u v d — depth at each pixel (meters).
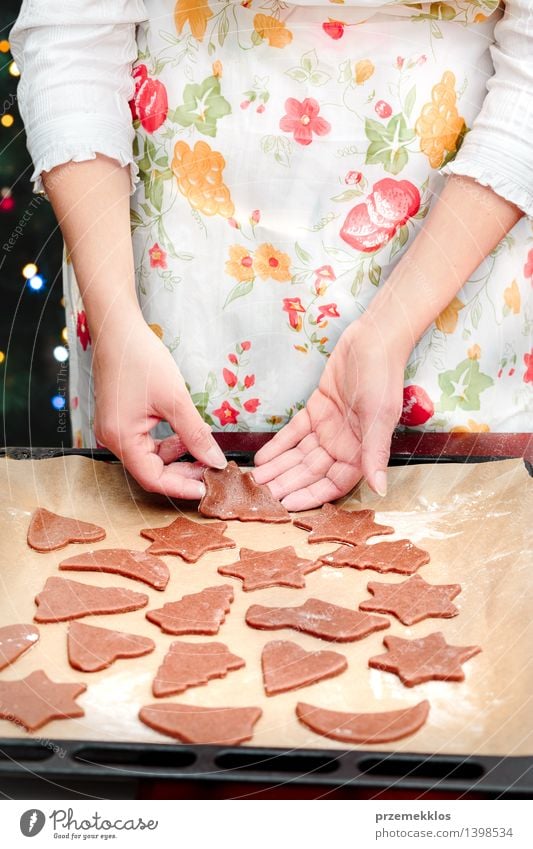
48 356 2.78
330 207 1.41
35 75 1.29
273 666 0.95
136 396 1.25
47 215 2.67
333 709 0.89
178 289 1.47
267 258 1.44
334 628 1.03
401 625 1.05
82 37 1.28
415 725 0.83
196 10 1.33
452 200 1.27
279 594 1.13
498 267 1.44
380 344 1.25
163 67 1.37
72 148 1.26
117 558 1.18
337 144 1.38
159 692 0.90
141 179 1.43
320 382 1.35
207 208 1.42
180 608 1.07
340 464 1.34
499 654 0.97
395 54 1.33
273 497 1.34
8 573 1.15
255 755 0.78
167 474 1.32
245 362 1.50
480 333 1.47
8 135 2.47
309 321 1.46
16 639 1.00
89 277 1.28
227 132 1.39
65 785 0.74
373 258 1.42
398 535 1.26
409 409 1.50
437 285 1.28
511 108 1.22
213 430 1.55
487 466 1.37
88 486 1.37
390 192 1.39
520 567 1.13
